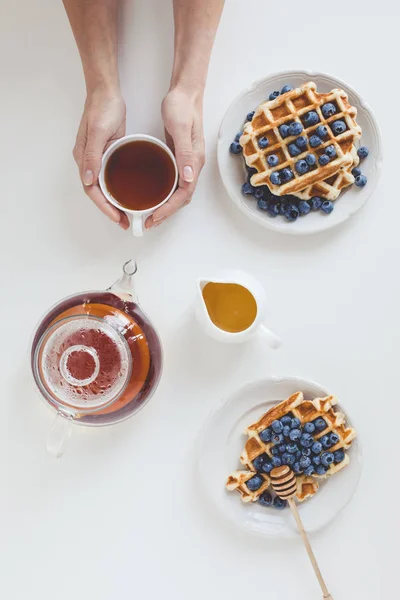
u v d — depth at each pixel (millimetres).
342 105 972
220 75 1030
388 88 1040
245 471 997
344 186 996
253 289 942
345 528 1033
